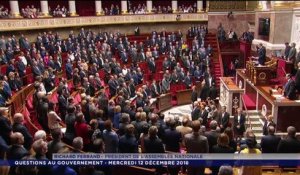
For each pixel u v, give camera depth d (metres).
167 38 24.31
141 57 21.33
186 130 7.32
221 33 25.95
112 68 18.31
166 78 19.34
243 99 15.83
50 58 16.67
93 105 9.05
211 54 23.64
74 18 24.98
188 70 21.02
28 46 17.91
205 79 18.91
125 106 10.10
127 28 28.17
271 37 19.78
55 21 23.64
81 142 5.37
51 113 7.75
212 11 28.92
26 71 15.22
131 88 15.95
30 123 8.95
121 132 7.20
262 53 16.31
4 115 6.67
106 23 26.94
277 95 13.11
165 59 21.11
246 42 23.62
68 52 19.30
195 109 12.86
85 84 14.12
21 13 24.20
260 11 22.12
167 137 6.81
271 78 15.50
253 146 6.19
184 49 22.72
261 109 14.19
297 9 18.22
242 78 17.73
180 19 28.81
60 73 16.39
